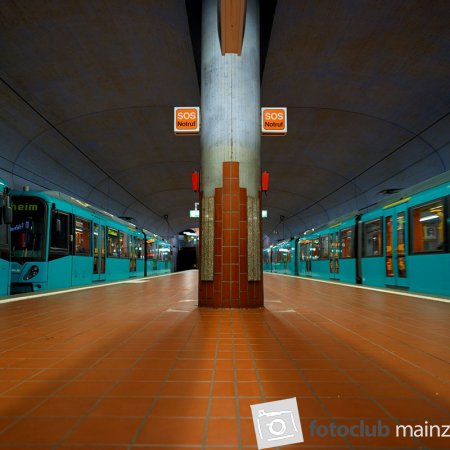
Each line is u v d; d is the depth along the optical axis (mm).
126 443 2213
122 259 21078
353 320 6461
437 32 10977
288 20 10984
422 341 4852
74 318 6754
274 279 21703
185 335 5219
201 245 8078
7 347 4535
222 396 2961
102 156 20438
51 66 12547
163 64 13070
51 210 12609
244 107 8141
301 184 28672
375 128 17172
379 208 15039
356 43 11914
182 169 25266
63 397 2934
